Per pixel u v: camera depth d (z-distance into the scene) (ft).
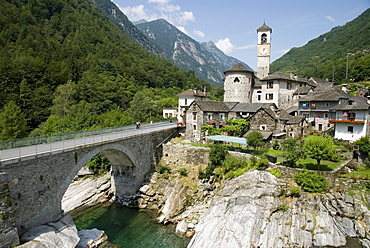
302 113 188.75
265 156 125.49
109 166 162.91
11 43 273.54
